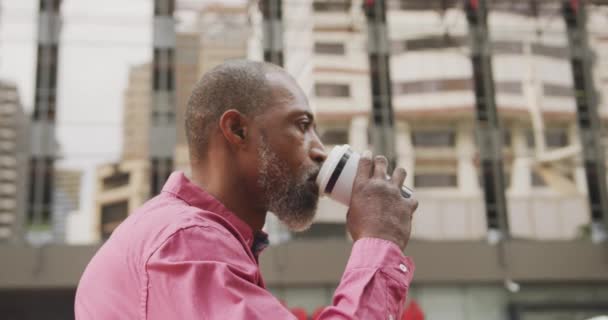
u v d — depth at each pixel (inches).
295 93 49.8
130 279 39.6
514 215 692.7
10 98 663.1
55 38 686.5
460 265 673.6
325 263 657.6
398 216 44.0
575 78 740.0
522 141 710.5
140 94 688.4
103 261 43.2
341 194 46.5
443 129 703.1
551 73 732.0
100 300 41.5
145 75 693.9
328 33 715.4
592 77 738.2
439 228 681.0
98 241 645.3
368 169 46.4
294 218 48.8
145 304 37.2
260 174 47.8
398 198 45.0
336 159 47.1
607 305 689.6
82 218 649.0
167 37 703.7
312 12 722.2
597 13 756.6
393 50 720.3
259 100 48.4
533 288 689.6
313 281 654.5
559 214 695.7
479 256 677.3
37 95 669.3
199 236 38.2
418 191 687.7
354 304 38.4
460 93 714.2
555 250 684.7
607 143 718.5
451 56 722.2
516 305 679.7
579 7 755.4
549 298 689.0
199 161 49.7
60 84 676.1
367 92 703.7
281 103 48.7
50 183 652.1
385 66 713.6
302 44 710.5
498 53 729.6
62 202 649.6
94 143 667.4
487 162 701.3
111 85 685.9
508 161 703.7
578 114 724.0
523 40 737.6
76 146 663.8
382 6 730.2
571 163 709.9
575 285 697.0
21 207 642.2
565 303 689.0
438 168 694.5
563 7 753.0
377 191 44.8
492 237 684.1
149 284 37.3
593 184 709.9
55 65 679.7
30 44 680.4
